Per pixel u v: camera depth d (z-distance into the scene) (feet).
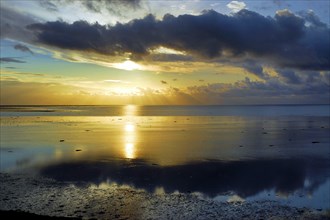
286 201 73.26
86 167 107.04
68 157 126.31
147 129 263.08
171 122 359.66
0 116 481.05
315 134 220.84
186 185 85.66
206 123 343.67
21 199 72.43
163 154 133.69
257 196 76.79
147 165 110.83
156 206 68.90
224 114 631.56
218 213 65.26
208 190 81.20
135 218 62.18
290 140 185.06
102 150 144.87
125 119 424.05
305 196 77.05
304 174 98.43
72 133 226.58
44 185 84.07
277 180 91.30
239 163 115.03
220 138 195.83
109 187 83.05
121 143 170.30
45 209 66.39
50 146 158.61
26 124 315.37
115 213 64.69
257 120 404.77
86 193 77.46
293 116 526.16
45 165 110.22
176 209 67.31
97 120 394.11
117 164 112.27
